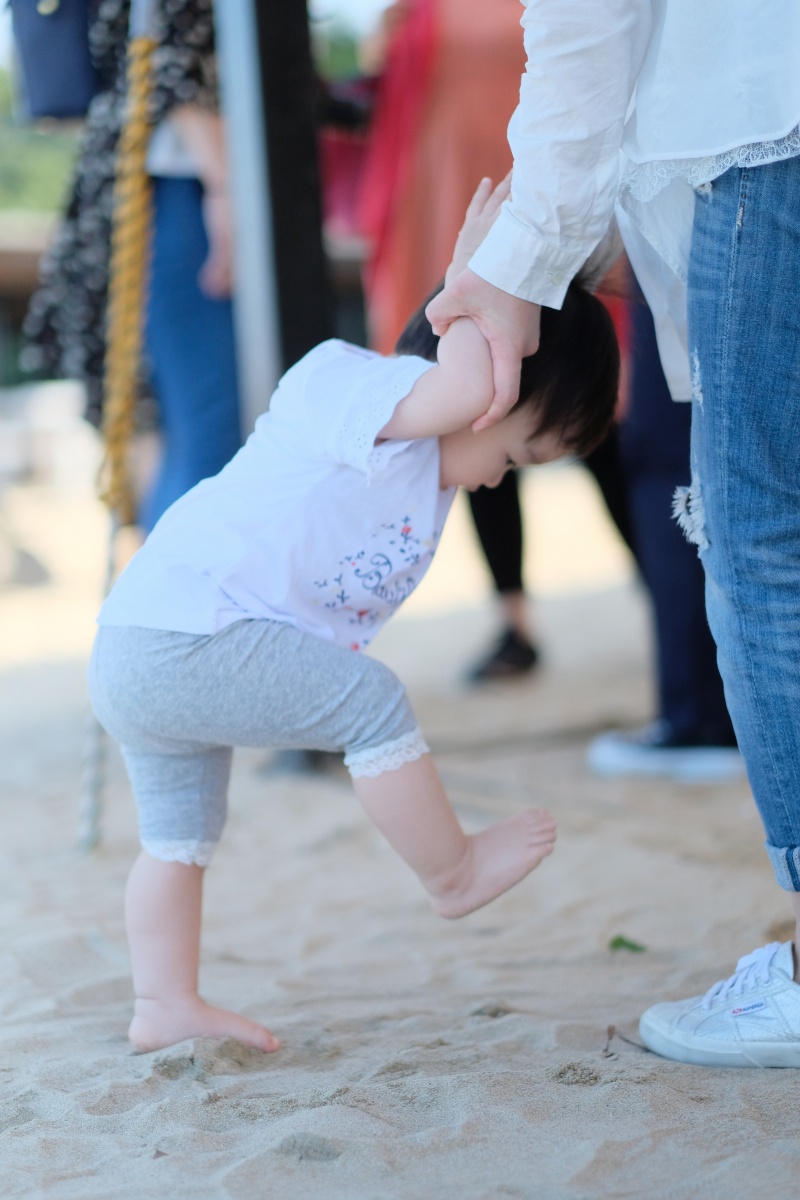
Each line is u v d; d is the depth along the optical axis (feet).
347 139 30.94
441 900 10.80
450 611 47.24
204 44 22.36
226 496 10.85
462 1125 8.99
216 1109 9.52
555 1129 8.95
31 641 45.16
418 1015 12.03
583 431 10.94
